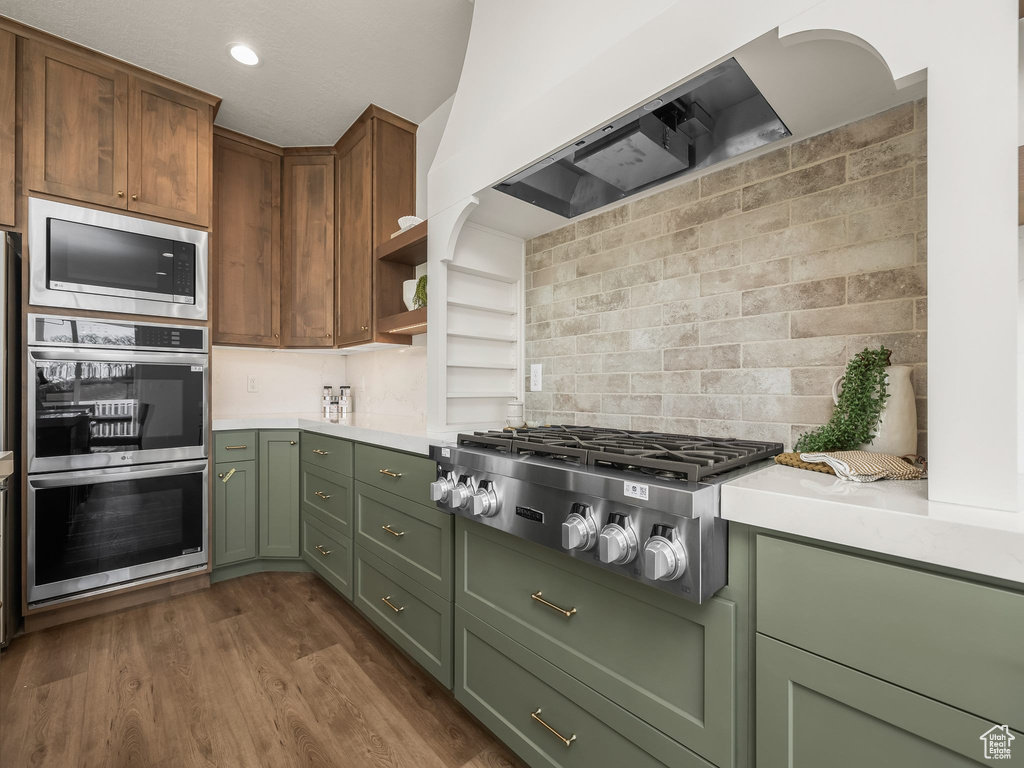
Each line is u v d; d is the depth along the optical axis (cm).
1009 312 68
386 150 261
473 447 146
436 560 160
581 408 189
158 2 184
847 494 80
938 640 65
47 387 202
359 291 265
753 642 85
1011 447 68
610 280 179
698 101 130
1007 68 68
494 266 203
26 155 199
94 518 213
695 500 83
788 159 133
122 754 135
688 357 155
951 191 73
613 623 105
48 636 198
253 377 318
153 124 229
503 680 134
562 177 171
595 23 129
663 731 96
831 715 75
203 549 243
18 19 194
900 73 78
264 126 271
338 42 207
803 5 88
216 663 180
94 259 213
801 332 130
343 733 145
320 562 245
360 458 208
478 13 175
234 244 275
